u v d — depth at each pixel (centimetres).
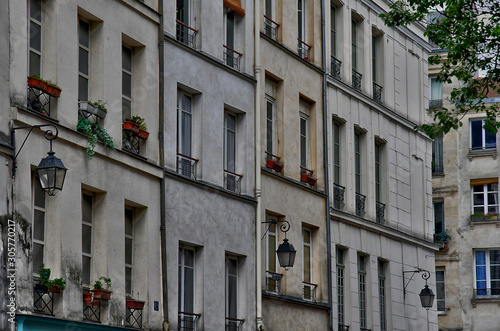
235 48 3284
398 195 4312
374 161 4122
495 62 3472
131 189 2664
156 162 2789
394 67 4359
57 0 2414
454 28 3509
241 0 3294
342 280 3812
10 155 2222
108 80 2602
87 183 2481
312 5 3747
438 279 5472
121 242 2603
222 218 3083
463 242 5450
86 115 2514
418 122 4547
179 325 2877
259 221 3247
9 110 2230
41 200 2362
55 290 2323
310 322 3534
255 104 3303
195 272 2983
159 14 2841
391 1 4306
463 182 5506
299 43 3672
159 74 2831
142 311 2684
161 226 2783
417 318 4366
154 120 2798
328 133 3772
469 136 5525
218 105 3117
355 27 4109
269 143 3444
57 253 2358
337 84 3850
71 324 2380
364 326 3941
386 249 4144
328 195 3703
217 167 3089
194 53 3012
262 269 3297
